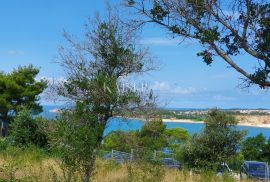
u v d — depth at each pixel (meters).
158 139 15.92
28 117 24.44
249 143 29.92
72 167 10.75
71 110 12.14
